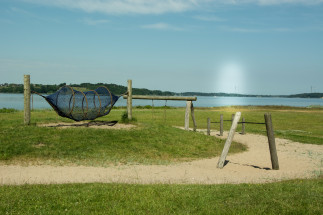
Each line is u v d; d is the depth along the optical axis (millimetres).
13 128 14953
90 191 7242
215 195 7137
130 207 6254
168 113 41625
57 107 16297
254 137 21359
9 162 10969
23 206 6141
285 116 42312
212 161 13656
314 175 10641
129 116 19906
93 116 17266
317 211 6008
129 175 9906
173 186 7980
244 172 11266
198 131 22844
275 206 6324
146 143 15164
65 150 12742
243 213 5961
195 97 21094
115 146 14031
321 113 51000
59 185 7887
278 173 11133
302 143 19641
